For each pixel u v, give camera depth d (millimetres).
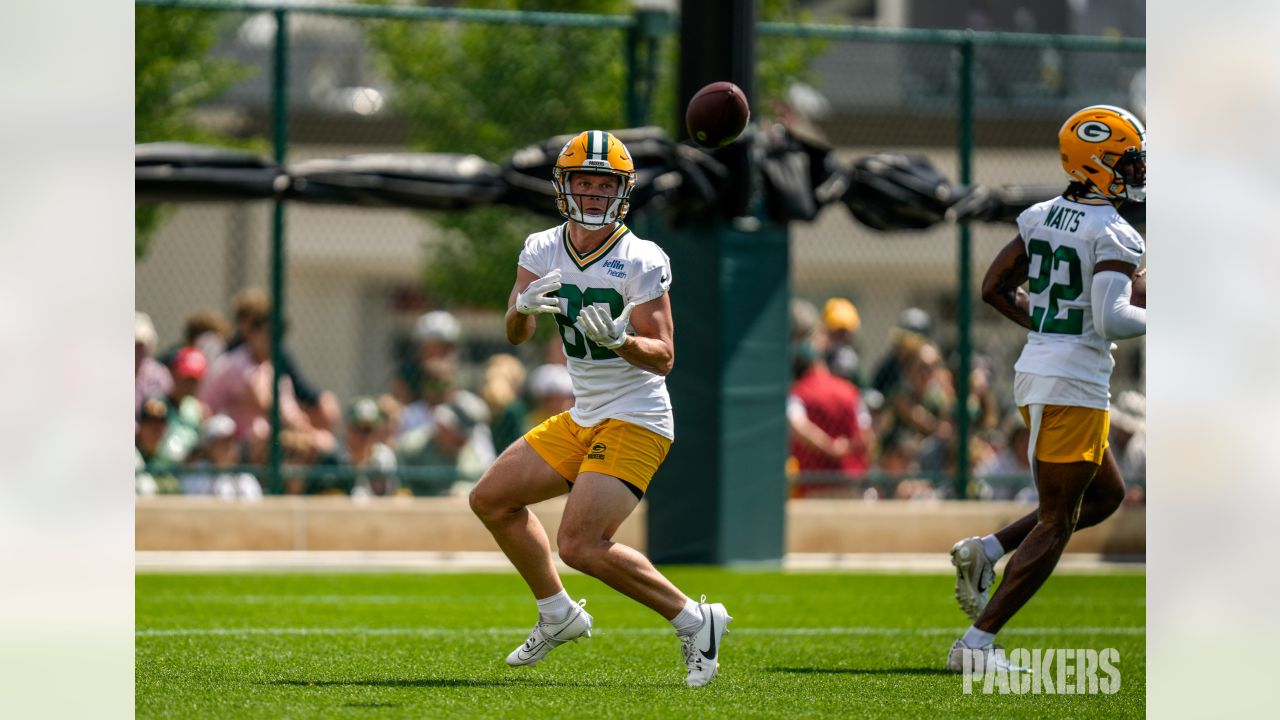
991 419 41969
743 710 17172
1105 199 19641
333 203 35344
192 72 42594
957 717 17312
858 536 38094
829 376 40031
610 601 29531
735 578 33344
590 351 18109
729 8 34219
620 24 37562
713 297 34969
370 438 40438
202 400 38500
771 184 34750
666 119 41812
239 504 36531
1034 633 25859
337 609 27422
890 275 65562
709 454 35188
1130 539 39156
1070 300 19594
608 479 18000
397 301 72875
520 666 19500
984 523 38562
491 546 37375
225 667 20062
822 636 24781
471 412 41750
